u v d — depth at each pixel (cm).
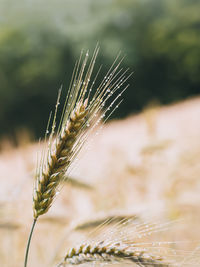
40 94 4109
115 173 615
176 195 486
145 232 169
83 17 4312
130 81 4128
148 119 1045
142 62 4222
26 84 4034
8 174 680
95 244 163
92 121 153
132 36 4253
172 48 4112
